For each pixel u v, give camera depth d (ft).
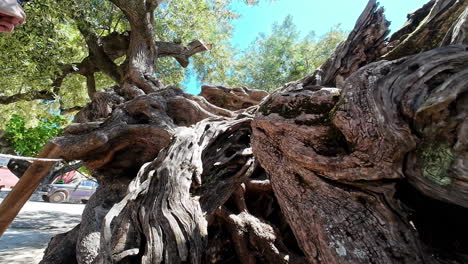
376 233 5.78
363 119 5.92
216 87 24.22
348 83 6.57
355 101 6.17
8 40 21.50
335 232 6.12
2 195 48.65
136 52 29.53
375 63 6.68
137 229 8.45
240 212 12.17
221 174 11.53
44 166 14.46
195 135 11.99
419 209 6.59
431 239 6.31
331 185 6.63
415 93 5.56
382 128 5.62
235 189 11.81
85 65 37.37
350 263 5.60
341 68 11.73
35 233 25.50
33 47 22.59
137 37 30.48
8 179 52.01
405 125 5.49
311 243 6.63
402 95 5.70
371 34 11.53
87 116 21.18
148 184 9.73
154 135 15.81
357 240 5.84
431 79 5.57
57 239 14.25
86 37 33.04
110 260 7.27
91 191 59.77
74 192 58.13
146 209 8.80
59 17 23.59
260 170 14.06
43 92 34.40
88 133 15.72
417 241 5.68
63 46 25.00
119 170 16.63
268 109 8.71
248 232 11.32
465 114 4.82
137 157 16.62
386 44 11.98
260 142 8.84
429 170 5.26
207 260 11.01
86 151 14.92
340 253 5.81
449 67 5.57
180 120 18.22
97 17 31.04
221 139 13.07
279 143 8.00
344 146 6.55
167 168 10.01
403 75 5.96
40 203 50.60
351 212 6.20
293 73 56.65
